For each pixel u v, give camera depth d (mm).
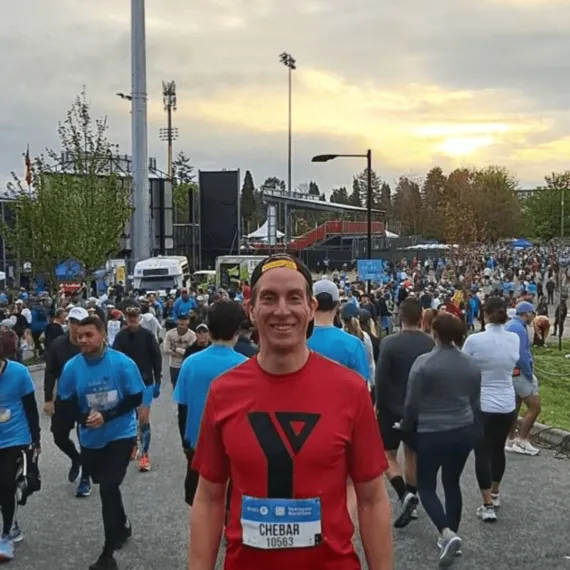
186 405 5559
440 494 7758
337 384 2615
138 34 39156
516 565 5902
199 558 2715
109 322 16344
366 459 2631
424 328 8875
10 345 6293
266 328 2590
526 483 8188
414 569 5832
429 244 75875
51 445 10602
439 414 5863
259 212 130625
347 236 66875
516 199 84625
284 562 2514
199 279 48469
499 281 42094
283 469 2516
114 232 32562
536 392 9297
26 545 6555
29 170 34031
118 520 5973
